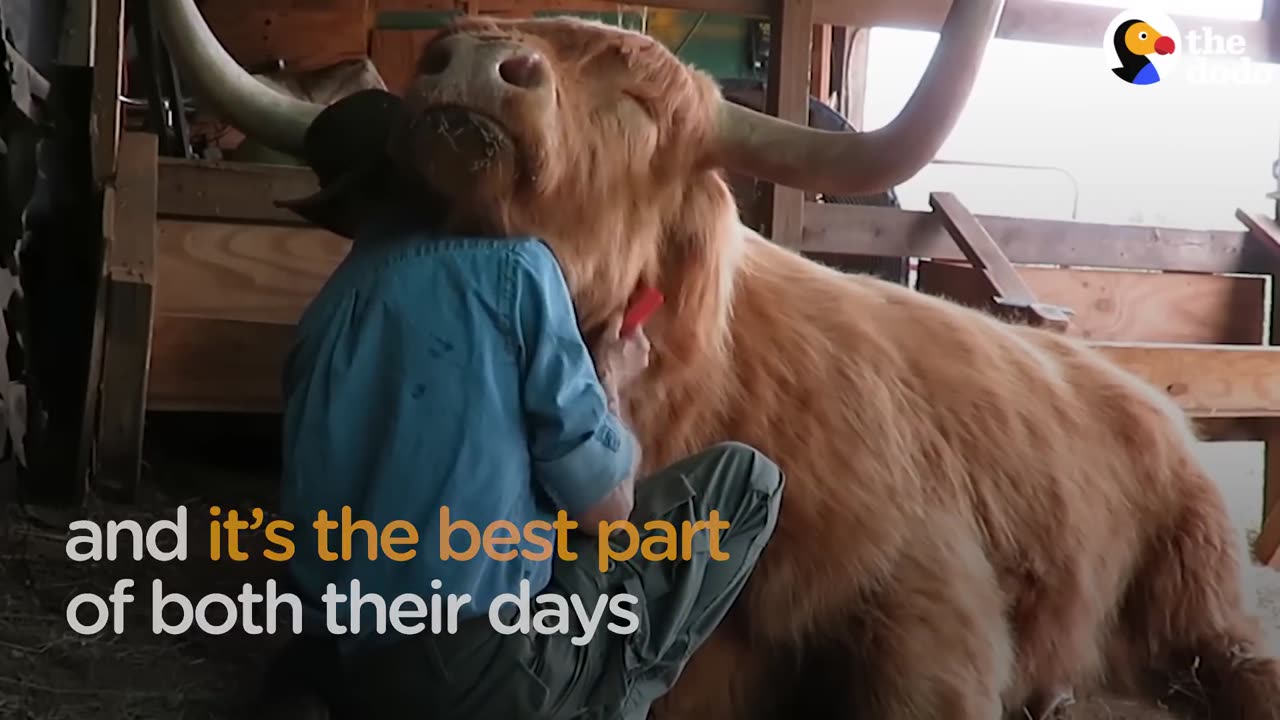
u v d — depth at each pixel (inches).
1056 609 88.5
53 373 120.8
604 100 70.4
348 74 189.8
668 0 147.6
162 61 167.0
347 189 64.5
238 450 154.4
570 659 56.2
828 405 83.0
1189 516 96.1
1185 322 185.6
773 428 81.4
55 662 85.0
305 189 137.6
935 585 79.4
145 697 81.3
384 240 60.0
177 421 152.3
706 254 78.5
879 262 196.7
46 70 123.6
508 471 53.5
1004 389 91.1
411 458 52.8
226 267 136.5
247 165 136.1
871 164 72.8
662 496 62.3
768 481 65.9
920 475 84.0
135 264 120.7
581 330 74.0
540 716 54.4
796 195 150.9
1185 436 100.7
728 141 75.9
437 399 53.0
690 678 79.4
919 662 76.8
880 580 79.0
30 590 96.8
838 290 92.1
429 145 59.1
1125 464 95.0
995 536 86.1
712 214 78.6
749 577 78.2
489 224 61.1
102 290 119.3
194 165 134.5
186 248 135.1
